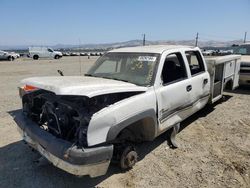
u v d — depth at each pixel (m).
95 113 3.11
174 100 4.48
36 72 17.44
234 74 8.03
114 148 3.72
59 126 3.29
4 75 15.78
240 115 6.72
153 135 4.04
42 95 3.76
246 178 3.75
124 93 3.67
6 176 3.81
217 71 6.96
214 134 5.41
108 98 3.49
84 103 3.29
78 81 3.65
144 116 3.71
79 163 2.95
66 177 3.79
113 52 5.07
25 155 4.46
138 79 4.20
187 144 4.90
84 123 3.07
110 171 3.91
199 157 4.38
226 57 7.13
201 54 5.77
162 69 4.29
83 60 33.75
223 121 6.24
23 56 48.16
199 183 3.62
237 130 5.65
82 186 3.57
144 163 4.16
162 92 4.16
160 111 4.12
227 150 4.66
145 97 3.79
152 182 3.64
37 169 4.00
